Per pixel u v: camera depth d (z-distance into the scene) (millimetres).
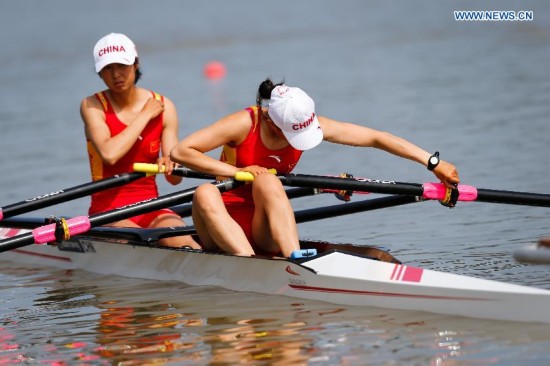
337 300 29500
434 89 83062
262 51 129000
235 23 172500
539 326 25516
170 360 25250
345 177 33812
